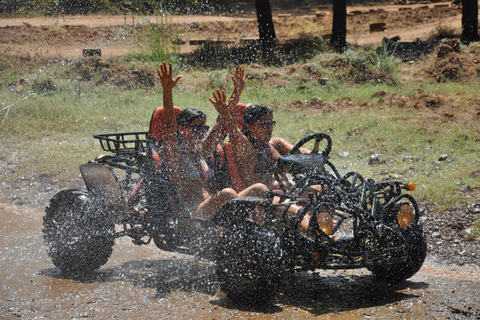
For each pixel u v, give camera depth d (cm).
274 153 1046
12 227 1321
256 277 857
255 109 1017
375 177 1614
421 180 1515
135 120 2322
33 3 5738
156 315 811
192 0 6191
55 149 1950
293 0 7456
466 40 3997
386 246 888
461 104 2559
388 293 921
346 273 1051
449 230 1259
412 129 2111
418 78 3275
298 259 862
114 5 5856
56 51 3894
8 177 1712
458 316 807
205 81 3045
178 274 1029
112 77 2986
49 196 1584
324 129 2161
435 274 1055
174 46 3491
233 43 4391
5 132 2142
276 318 803
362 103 2605
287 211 871
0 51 3669
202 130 1039
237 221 895
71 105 2508
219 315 815
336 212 927
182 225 997
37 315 801
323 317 808
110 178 1045
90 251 1030
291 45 4272
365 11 6291
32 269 1045
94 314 809
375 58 3344
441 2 6938
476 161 1688
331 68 3284
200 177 1034
